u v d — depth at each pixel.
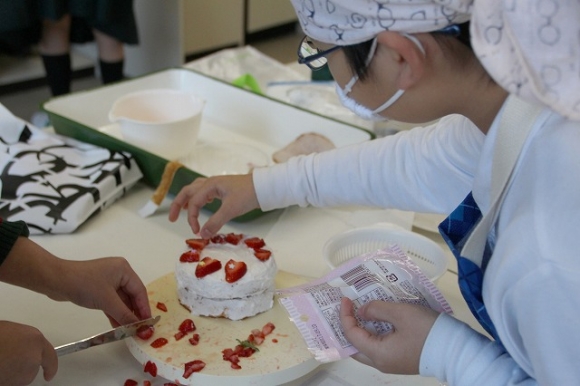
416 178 0.86
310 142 1.23
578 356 0.50
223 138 1.39
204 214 1.09
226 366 0.72
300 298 0.78
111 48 2.69
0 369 0.62
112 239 1.01
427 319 0.66
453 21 0.53
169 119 1.32
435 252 0.94
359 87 0.62
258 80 1.62
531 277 0.51
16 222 0.79
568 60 0.47
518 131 0.56
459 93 0.60
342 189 0.92
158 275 0.92
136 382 0.72
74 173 1.09
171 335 0.76
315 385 0.74
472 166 0.80
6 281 0.77
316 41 0.62
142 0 3.20
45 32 2.54
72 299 0.77
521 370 0.59
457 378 0.61
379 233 0.98
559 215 0.51
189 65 1.62
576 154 0.52
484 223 0.60
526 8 0.46
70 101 1.35
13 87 3.06
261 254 0.83
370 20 0.55
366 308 0.71
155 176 1.15
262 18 3.90
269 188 0.93
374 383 0.75
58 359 0.74
